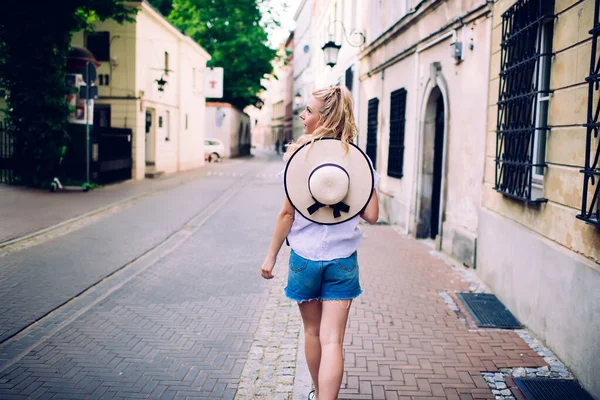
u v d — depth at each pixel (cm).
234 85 3928
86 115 1452
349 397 360
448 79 817
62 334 463
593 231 374
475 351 438
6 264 683
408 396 362
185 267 711
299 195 289
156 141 2191
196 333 475
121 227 968
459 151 770
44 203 1183
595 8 368
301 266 299
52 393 358
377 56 1324
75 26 1436
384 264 740
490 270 614
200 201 1375
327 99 292
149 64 2062
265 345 450
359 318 514
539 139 497
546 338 447
